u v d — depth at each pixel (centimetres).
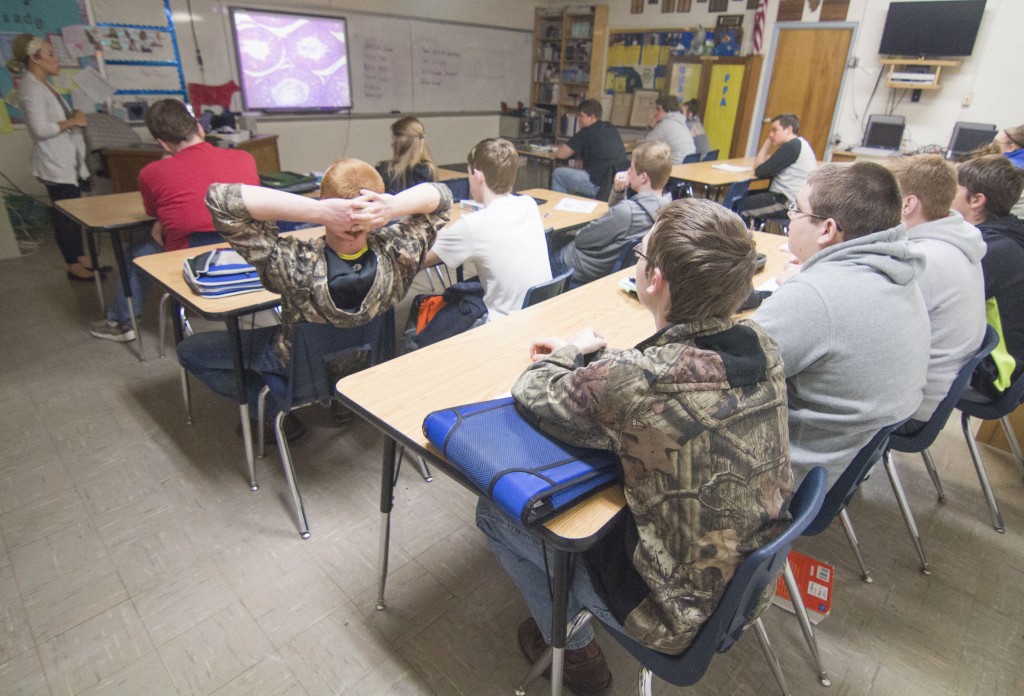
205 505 193
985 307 171
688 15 744
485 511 129
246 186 132
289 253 142
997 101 560
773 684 143
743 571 82
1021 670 148
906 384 117
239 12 596
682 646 93
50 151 363
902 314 113
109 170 487
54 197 371
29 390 255
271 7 615
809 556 182
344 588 165
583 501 96
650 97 801
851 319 110
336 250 147
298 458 219
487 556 178
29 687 135
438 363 139
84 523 183
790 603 162
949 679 146
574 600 116
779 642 154
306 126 681
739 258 81
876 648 153
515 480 88
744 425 81
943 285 148
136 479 204
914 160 159
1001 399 177
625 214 253
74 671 139
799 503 95
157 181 241
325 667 143
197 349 190
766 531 86
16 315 328
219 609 157
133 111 547
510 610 160
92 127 505
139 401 249
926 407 158
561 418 91
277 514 191
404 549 180
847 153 627
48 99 363
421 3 730
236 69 611
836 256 118
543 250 211
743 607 93
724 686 142
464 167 842
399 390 126
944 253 150
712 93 741
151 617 153
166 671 140
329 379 169
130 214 268
